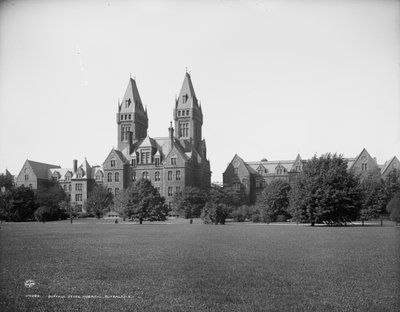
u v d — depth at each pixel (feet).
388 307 46.09
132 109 424.87
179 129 424.05
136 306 47.01
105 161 386.52
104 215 345.10
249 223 243.60
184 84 430.61
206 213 230.68
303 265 69.77
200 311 45.09
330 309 45.60
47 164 478.18
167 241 112.37
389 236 123.34
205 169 404.36
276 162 428.56
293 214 206.18
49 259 78.13
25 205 279.69
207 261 74.69
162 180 373.40
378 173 299.99
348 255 81.05
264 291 52.80
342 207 192.44
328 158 208.13
